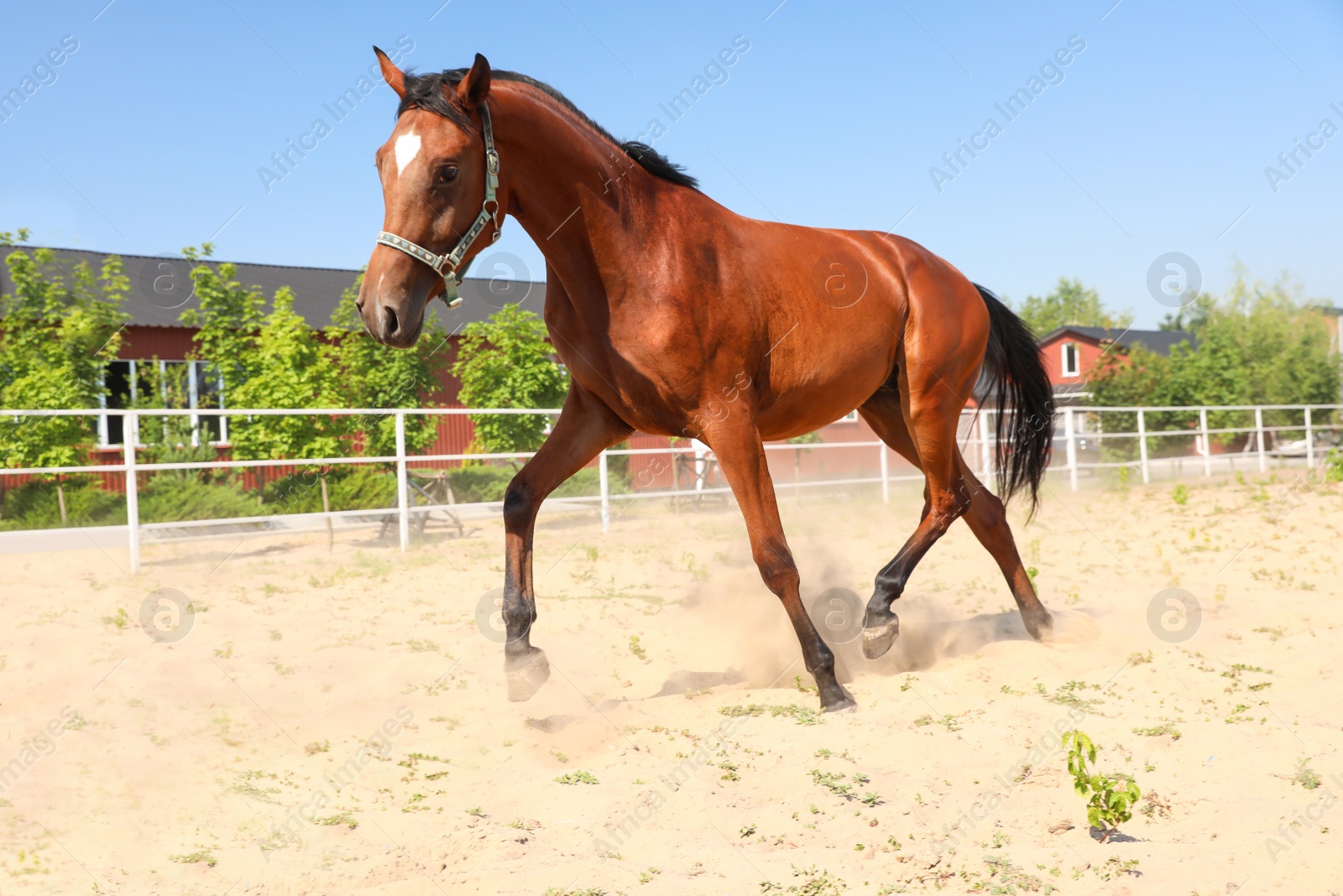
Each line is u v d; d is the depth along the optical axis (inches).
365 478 473.4
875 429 194.2
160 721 141.9
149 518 396.2
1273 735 125.1
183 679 164.1
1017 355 199.3
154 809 110.2
